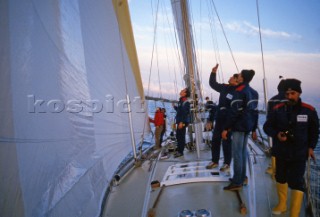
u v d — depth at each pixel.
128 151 4.16
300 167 2.39
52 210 1.41
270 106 2.60
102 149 2.80
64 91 1.71
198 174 3.77
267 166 4.12
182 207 2.86
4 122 1.08
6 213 1.06
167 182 3.48
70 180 1.69
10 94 1.14
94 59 2.95
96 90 2.89
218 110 3.96
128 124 4.27
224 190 3.22
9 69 1.15
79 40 2.09
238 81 3.13
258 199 2.98
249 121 3.05
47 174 1.40
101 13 3.38
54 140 1.51
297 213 2.42
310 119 2.35
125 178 3.87
